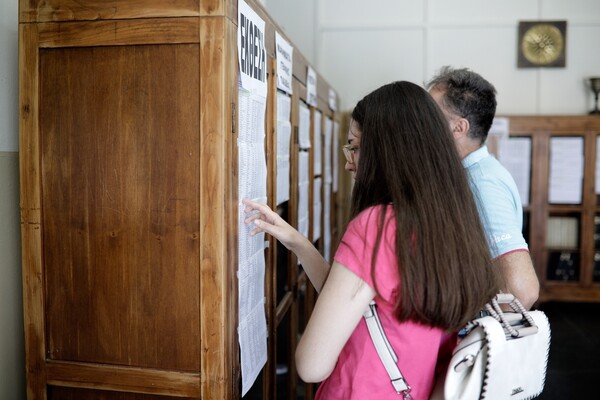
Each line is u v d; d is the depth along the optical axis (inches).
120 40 50.5
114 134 51.7
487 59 216.7
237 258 54.2
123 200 52.0
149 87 50.7
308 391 115.7
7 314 58.7
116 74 51.2
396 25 218.7
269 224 55.7
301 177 98.3
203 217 50.1
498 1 215.5
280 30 73.9
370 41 220.2
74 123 52.3
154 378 52.2
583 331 178.2
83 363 53.5
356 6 220.1
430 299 40.1
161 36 49.8
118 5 50.3
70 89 52.1
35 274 53.7
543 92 215.5
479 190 60.4
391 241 41.5
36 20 52.0
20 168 53.2
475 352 41.9
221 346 50.7
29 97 52.7
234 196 52.6
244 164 56.3
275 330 75.0
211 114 49.3
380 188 44.6
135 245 52.1
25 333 54.2
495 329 42.0
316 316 41.9
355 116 49.2
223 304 50.4
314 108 114.6
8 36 59.5
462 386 42.4
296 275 98.3
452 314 40.6
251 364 60.4
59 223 53.2
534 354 45.8
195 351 51.7
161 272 51.7
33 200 53.2
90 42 51.1
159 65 50.3
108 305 53.0
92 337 53.5
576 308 206.5
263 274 67.2
